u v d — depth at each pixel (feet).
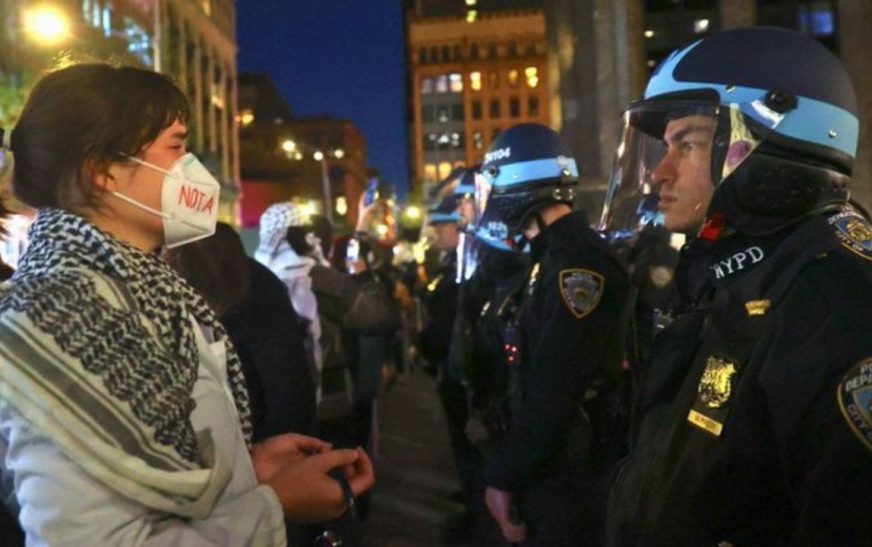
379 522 18.86
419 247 50.08
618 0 62.49
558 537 8.25
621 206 6.16
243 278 8.49
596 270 8.02
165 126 4.84
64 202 4.75
